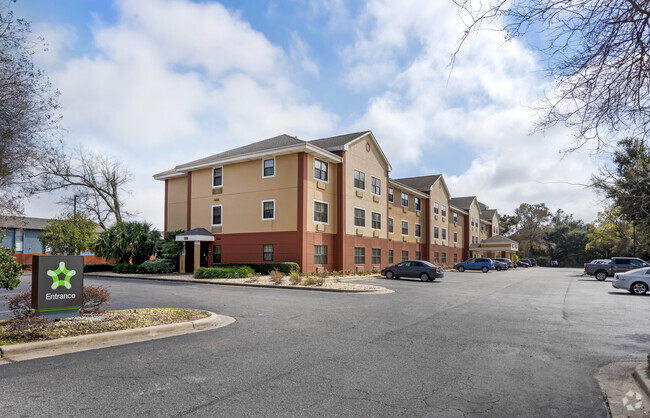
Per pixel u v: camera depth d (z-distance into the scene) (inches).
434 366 253.9
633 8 173.6
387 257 1489.9
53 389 202.5
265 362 256.7
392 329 371.9
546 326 397.7
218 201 1268.5
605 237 1987.0
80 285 360.5
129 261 1321.4
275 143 1224.2
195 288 772.6
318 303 556.7
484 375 237.5
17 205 369.4
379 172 1478.8
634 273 765.3
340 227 1233.4
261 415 173.9
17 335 293.6
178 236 1225.4
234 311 476.4
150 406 181.8
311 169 1150.3
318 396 198.4
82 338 300.4
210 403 186.7
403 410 183.0
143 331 335.3
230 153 1309.1
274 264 1070.4
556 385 221.5
